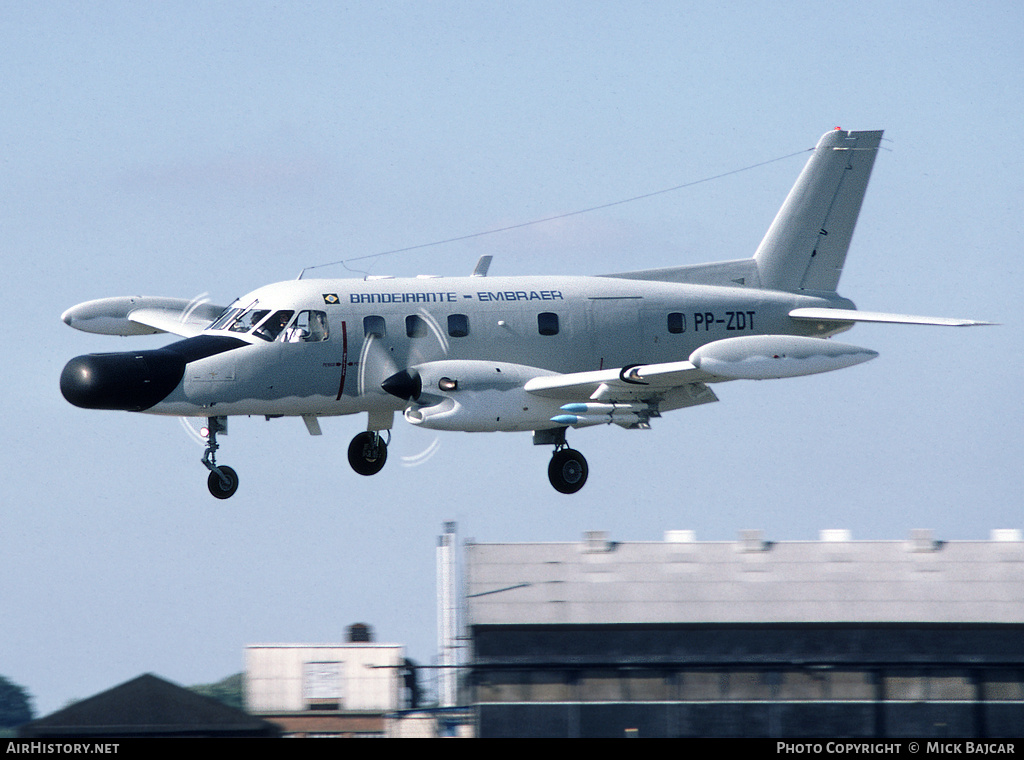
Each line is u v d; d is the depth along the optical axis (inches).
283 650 2625.5
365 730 2465.6
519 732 1978.3
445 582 3157.0
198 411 2965.1
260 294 3078.2
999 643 2057.1
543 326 3191.4
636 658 2054.6
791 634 2062.0
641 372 2925.7
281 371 2989.7
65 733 1990.7
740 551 2309.3
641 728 1974.7
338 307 3043.8
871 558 2298.2
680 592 2166.6
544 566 2250.2
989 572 2235.5
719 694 1983.3
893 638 2063.2
